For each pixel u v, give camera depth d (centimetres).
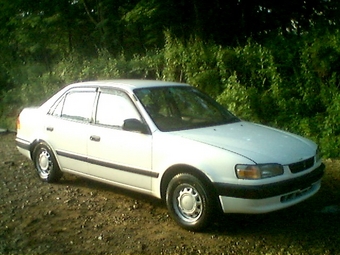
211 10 1357
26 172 803
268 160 503
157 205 624
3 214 606
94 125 637
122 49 1423
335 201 625
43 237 531
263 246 492
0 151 995
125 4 1527
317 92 1013
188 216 534
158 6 1348
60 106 705
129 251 489
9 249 503
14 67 1669
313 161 548
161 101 616
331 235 515
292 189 510
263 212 495
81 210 613
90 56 1556
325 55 1004
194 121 610
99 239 521
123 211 605
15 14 1605
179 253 482
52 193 686
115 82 657
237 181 494
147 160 565
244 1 1359
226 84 1066
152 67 1224
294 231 529
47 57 1739
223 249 487
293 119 984
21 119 770
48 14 1580
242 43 1331
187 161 523
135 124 576
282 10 1353
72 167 675
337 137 898
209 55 1129
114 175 609
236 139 544
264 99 1022
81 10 1625
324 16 1270
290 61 1055
